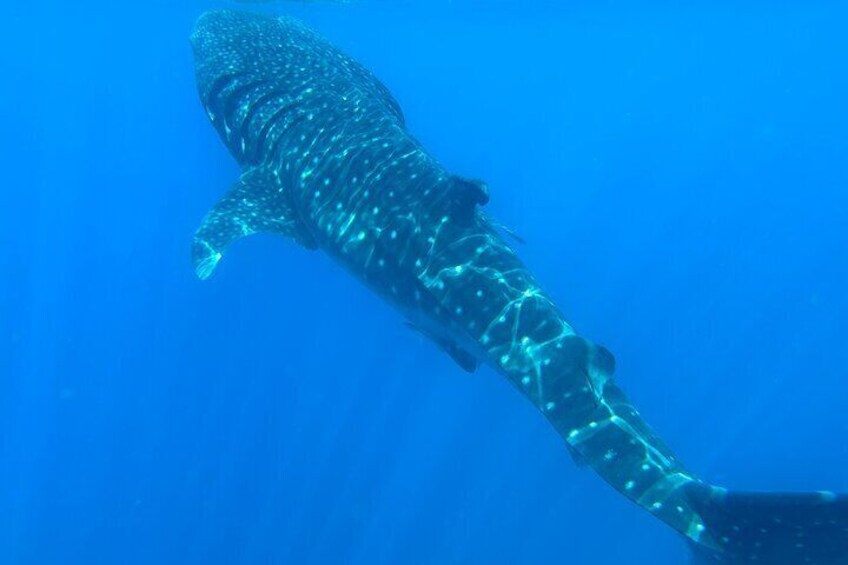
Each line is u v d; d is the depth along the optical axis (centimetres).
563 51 5094
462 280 667
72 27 3950
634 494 546
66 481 2211
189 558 1995
